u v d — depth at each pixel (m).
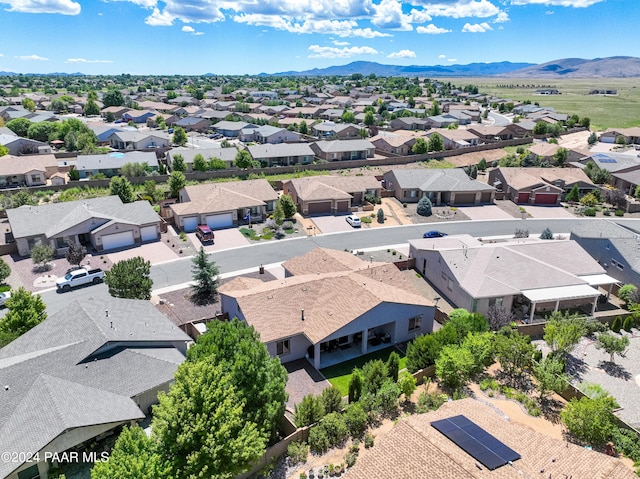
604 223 54.72
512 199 81.75
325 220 70.06
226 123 143.12
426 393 30.20
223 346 26.11
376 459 20.36
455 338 33.81
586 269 45.84
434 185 79.06
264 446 22.89
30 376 26.19
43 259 50.69
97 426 24.56
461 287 43.06
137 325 32.81
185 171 90.56
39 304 35.47
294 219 70.06
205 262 45.59
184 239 60.72
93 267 51.56
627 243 48.59
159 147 113.94
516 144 126.31
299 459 25.05
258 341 27.55
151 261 53.94
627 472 19.95
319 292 37.81
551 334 34.50
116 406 25.95
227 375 23.47
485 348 31.50
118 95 187.12
